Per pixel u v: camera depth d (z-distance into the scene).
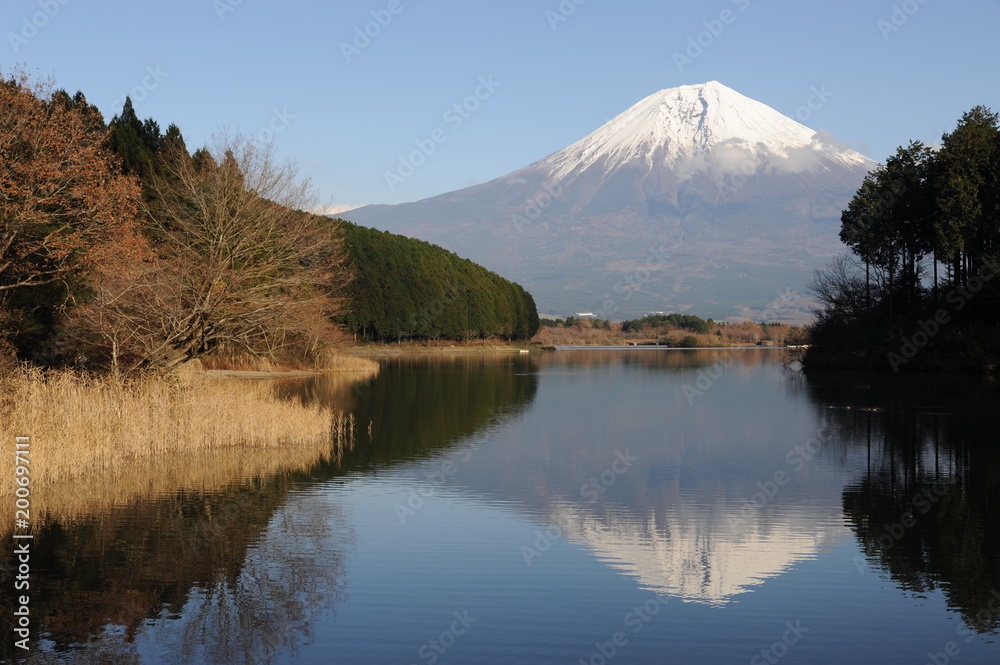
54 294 31.12
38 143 29.06
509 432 33.12
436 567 15.11
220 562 15.27
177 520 18.17
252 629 12.26
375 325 107.94
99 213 30.16
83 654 11.41
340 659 11.28
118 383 27.98
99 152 31.52
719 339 162.62
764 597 13.73
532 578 14.56
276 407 30.56
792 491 21.91
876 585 14.27
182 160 36.94
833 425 34.91
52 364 31.52
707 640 11.95
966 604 13.38
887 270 71.31
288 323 35.62
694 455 27.73
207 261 33.09
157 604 13.24
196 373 35.84
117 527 17.58
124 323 30.48
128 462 24.75
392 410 40.31
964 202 60.28
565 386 57.41
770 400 46.50
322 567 15.09
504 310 142.62
